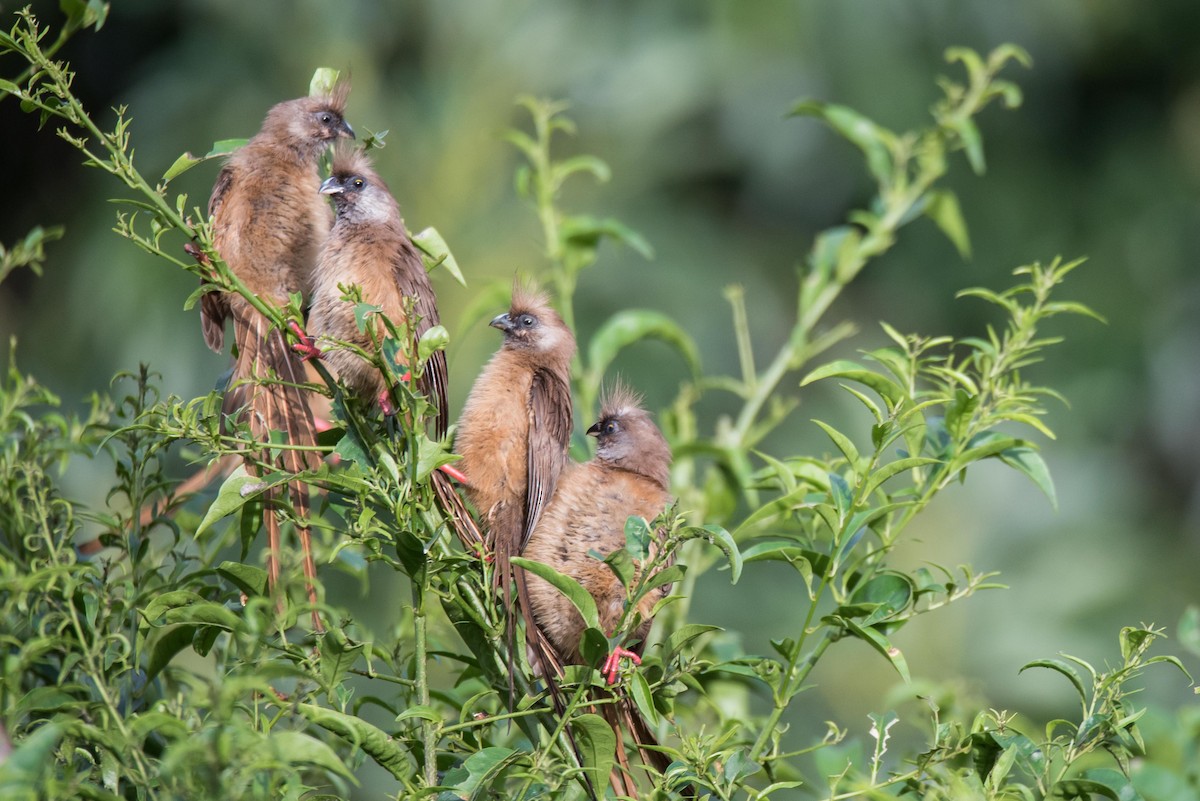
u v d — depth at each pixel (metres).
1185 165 25.59
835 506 6.82
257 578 6.24
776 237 23.67
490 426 7.97
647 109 21.75
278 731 6.24
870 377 6.99
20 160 21.44
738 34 22.39
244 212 8.13
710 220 23.05
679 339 10.05
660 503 8.01
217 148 6.86
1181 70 25.48
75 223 21.39
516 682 6.98
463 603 6.76
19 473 6.95
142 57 21.83
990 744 6.51
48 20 20.56
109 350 19.84
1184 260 25.17
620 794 6.91
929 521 19.98
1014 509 21.95
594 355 9.69
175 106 20.22
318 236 8.28
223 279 6.69
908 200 10.88
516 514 7.92
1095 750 6.73
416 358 6.46
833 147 23.03
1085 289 24.67
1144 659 7.06
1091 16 24.45
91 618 6.14
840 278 10.69
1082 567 21.16
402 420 6.61
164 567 7.36
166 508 7.29
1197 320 24.86
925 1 23.25
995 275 24.27
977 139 10.70
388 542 6.41
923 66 23.25
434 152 19.11
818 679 18.16
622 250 21.39
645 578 6.48
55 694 5.94
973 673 19.16
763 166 23.00
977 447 7.20
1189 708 6.38
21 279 21.28
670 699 7.00
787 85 22.84
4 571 5.94
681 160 22.47
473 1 20.62
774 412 10.17
